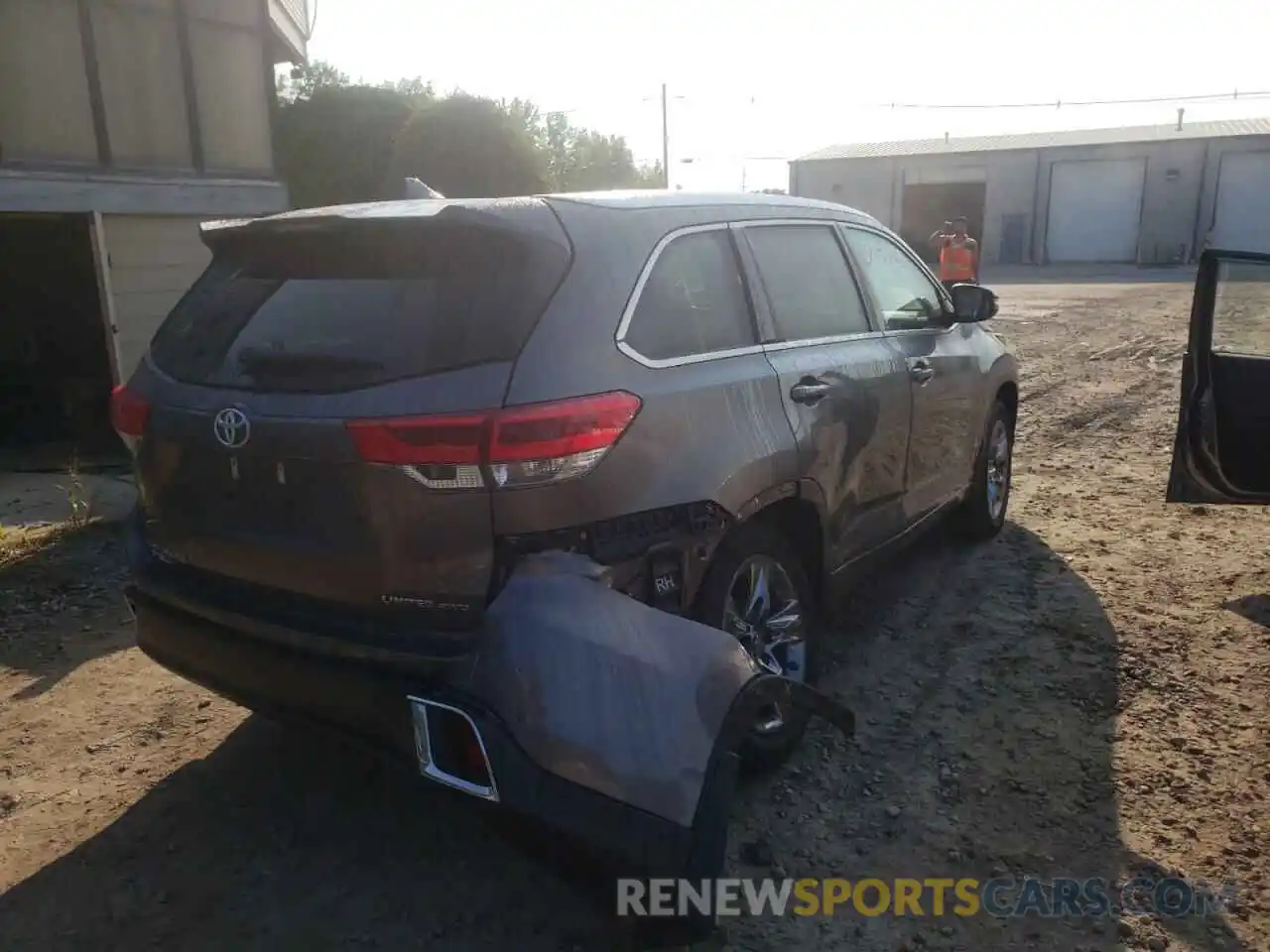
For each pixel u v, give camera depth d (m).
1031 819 3.37
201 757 3.89
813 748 3.84
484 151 22.00
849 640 4.73
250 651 3.03
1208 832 3.27
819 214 4.30
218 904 3.06
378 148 22.70
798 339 3.86
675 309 3.27
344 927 2.95
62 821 3.48
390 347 2.82
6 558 6.04
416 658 2.70
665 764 2.54
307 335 2.99
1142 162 41.78
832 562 3.99
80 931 2.95
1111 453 8.27
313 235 3.13
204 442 3.04
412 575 2.74
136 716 4.21
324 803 3.57
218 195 11.30
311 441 2.78
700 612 3.24
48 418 10.83
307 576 2.92
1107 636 4.68
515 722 2.57
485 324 2.77
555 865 2.64
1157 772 3.61
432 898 3.07
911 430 4.55
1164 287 29.30
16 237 10.62
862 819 3.39
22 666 4.68
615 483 2.86
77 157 10.08
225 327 3.23
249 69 11.93
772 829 3.35
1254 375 4.88
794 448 3.55
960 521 5.81
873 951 2.82
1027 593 5.20
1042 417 9.80
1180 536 6.05
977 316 5.11
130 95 10.53
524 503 2.69
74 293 10.76
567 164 46.00
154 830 3.43
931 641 4.70
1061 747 3.79
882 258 4.75
